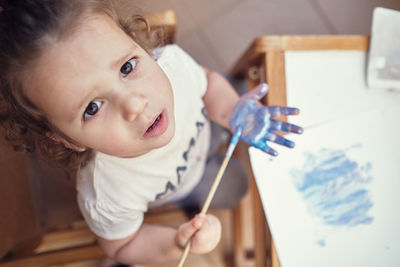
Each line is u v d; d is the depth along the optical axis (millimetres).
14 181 707
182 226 566
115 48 395
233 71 834
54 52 371
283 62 546
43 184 913
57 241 865
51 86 385
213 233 526
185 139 634
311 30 1174
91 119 408
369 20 1160
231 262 1094
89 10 393
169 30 646
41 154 583
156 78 440
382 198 521
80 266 1074
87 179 583
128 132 424
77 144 486
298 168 527
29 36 365
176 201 859
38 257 746
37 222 826
